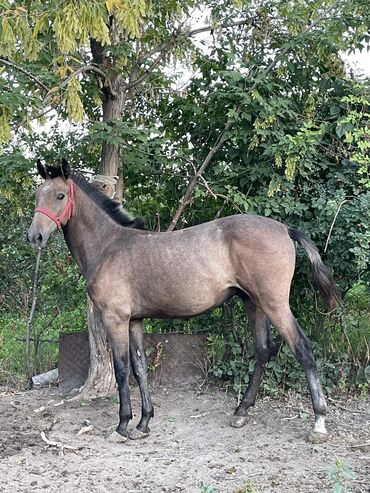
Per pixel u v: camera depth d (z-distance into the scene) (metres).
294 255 5.04
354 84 6.23
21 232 8.43
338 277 6.36
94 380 6.36
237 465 4.39
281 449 4.73
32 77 5.38
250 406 5.57
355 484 3.96
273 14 6.70
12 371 7.55
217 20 6.62
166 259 5.12
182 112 6.94
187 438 5.16
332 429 5.20
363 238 5.55
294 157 5.79
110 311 5.25
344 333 6.41
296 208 6.12
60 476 4.23
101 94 6.64
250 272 4.95
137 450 4.88
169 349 6.68
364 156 6.04
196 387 6.56
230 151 6.50
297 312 6.57
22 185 6.66
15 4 4.39
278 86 6.27
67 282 7.50
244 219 5.08
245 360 6.45
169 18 6.57
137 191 7.11
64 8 4.00
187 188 6.59
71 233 5.54
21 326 8.56
